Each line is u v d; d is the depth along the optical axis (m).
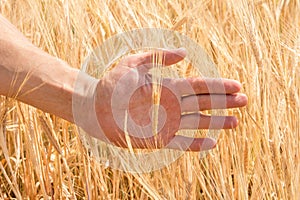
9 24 1.08
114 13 1.32
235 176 1.14
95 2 1.31
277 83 1.22
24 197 1.23
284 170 1.12
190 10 1.26
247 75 1.21
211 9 1.38
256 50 1.21
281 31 1.46
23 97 1.05
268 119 1.20
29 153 1.19
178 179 1.10
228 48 1.27
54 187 1.19
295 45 1.26
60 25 1.26
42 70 1.04
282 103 1.18
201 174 1.12
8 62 1.04
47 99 1.04
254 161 1.19
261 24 1.33
